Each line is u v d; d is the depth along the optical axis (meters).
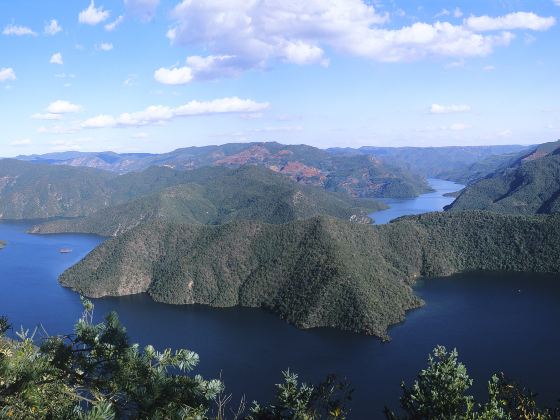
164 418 9.00
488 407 14.49
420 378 17.25
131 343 10.93
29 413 8.04
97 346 10.05
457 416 14.60
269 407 14.34
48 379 8.84
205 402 10.15
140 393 9.09
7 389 8.13
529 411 14.46
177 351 10.57
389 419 16.72
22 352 8.60
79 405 8.73
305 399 14.22
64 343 9.91
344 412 14.11
